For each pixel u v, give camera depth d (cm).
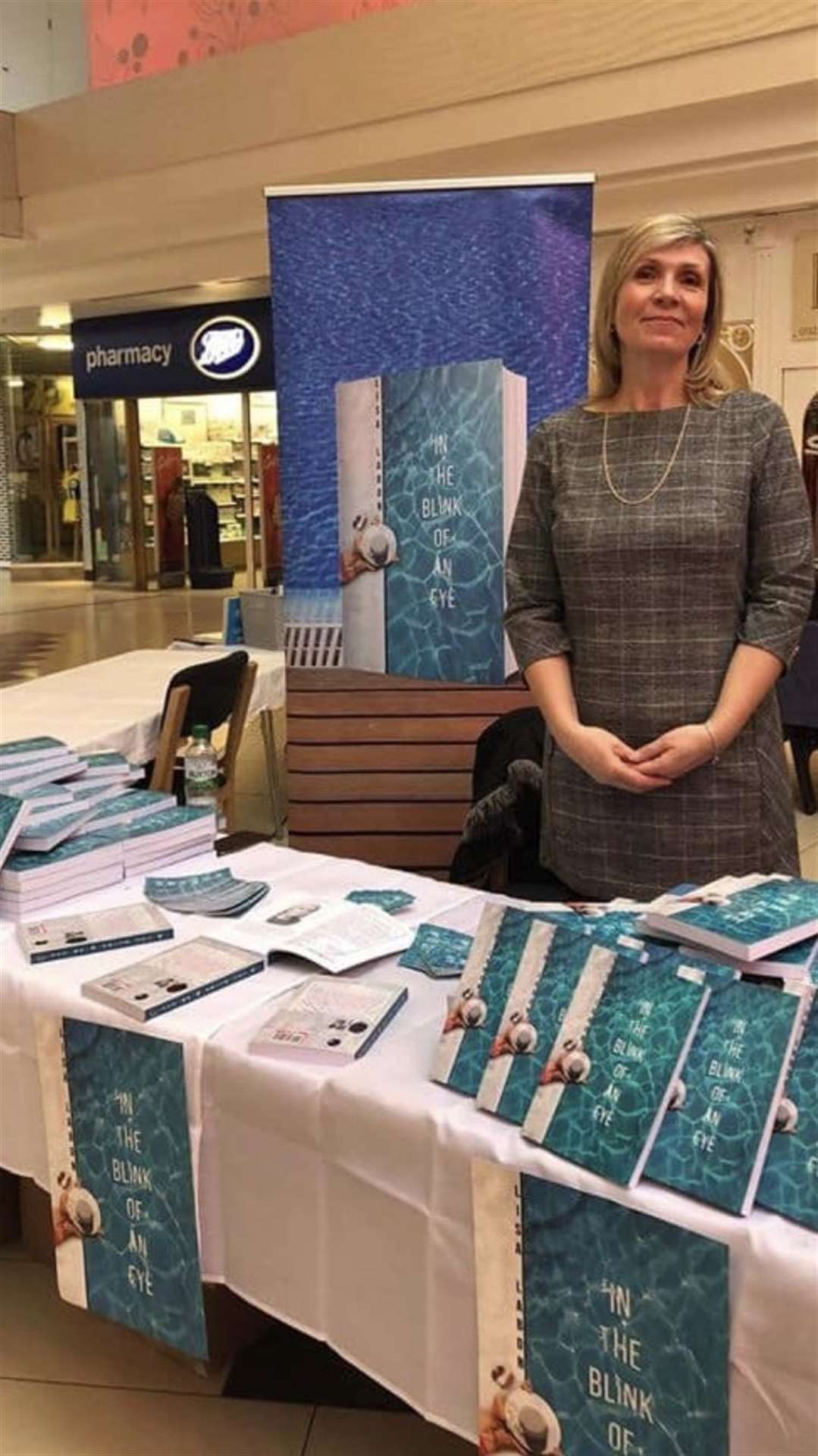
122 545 1501
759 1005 123
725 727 187
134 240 861
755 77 567
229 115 757
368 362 295
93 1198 168
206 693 391
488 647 296
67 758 239
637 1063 125
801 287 649
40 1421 186
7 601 1358
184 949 182
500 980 142
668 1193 118
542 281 288
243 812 528
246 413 1255
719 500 187
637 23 591
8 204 879
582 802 204
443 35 656
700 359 196
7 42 986
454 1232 133
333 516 303
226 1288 193
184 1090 155
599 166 645
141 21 803
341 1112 141
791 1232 112
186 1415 187
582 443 198
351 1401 189
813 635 514
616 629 194
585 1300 122
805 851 482
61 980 175
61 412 1638
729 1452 115
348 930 189
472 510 291
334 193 290
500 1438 131
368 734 312
